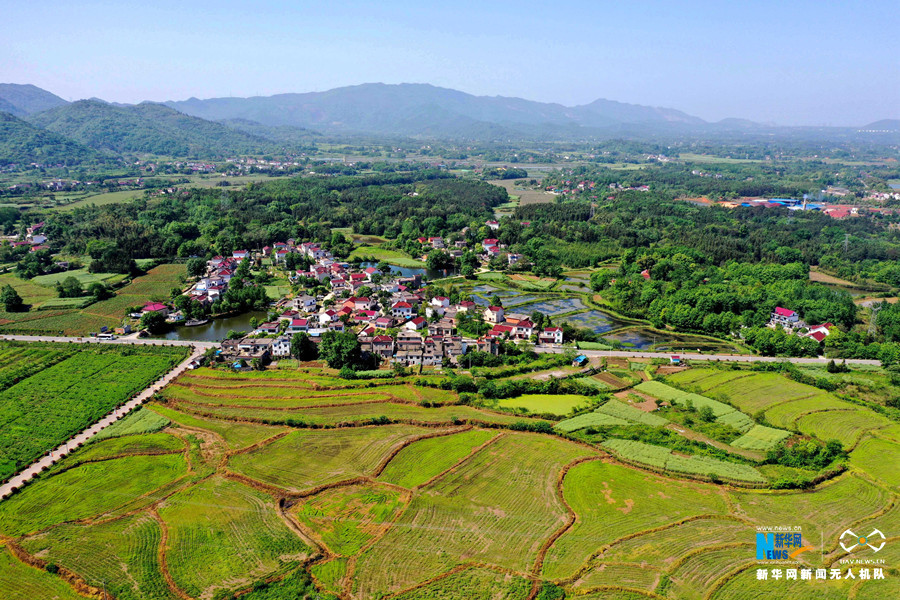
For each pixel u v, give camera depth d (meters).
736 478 127.56
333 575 100.06
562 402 167.50
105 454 136.50
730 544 107.88
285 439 144.50
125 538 108.62
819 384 180.00
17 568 101.62
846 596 95.44
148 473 129.62
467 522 114.12
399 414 157.88
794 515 117.00
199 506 118.12
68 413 156.25
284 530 111.31
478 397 168.75
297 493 122.25
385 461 134.75
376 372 183.50
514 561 103.50
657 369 193.75
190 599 94.12
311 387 174.75
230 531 110.88
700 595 95.81
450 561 103.31
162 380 179.12
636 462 134.38
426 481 127.62
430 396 168.88
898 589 96.75
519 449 141.25
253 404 163.00
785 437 147.88
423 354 193.38
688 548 107.00
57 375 181.38
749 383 183.38
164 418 154.50
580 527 112.94
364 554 105.00
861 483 128.38
